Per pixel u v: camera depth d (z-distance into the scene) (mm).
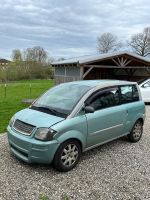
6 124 8602
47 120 4969
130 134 6809
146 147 6578
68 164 5039
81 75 17438
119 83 6426
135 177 4844
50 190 4289
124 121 6371
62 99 5664
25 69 45594
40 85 32344
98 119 5551
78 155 5242
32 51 58594
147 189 4414
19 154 5105
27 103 13688
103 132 5766
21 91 23734
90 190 4328
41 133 4727
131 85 6820
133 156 5895
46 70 47469
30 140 4766
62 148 4859
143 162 5555
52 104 5633
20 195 4105
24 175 4785
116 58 18641
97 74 23141
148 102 14547
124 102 6473
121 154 6008
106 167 5254
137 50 60531
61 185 4469
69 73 19578
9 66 44875
